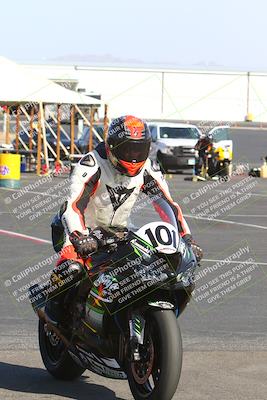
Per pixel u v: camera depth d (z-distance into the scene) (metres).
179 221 20.14
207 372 23.30
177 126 122.31
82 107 118.19
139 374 19.27
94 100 109.75
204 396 20.89
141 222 19.95
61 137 129.62
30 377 22.81
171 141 118.62
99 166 20.70
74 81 130.62
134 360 18.88
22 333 28.09
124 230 20.08
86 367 21.20
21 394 21.08
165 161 117.88
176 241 18.53
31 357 25.03
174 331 18.47
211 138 105.38
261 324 30.17
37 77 107.56
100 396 21.02
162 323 18.53
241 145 170.25
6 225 58.53
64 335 21.45
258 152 154.88
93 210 21.41
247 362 24.53
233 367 23.92
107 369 20.41
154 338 18.94
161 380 18.38
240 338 27.84
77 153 121.44
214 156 104.44
